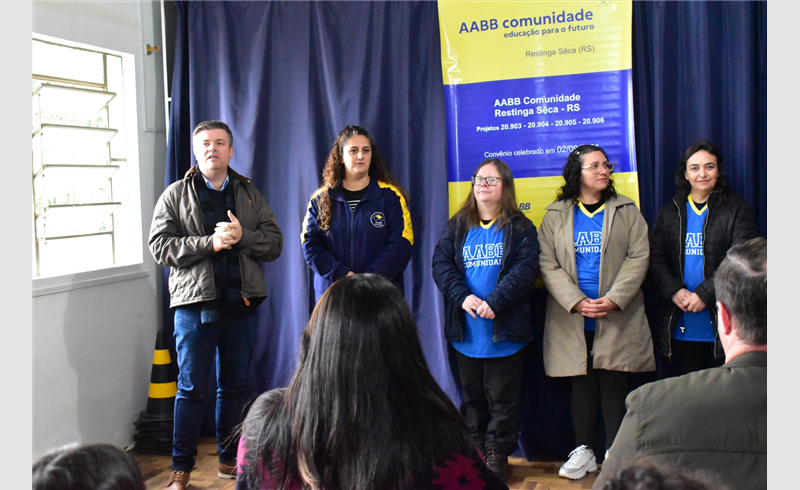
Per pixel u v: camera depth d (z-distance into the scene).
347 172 2.87
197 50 3.45
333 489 0.91
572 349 2.74
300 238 3.33
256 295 2.79
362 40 3.22
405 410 0.93
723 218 2.67
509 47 3.04
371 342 0.94
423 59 3.19
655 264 2.79
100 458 0.59
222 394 2.84
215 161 2.68
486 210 2.84
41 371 2.77
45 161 2.96
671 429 0.92
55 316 2.85
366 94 3.22
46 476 0.57
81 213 3.14
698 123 2.88
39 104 2.93
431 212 3.18
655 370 2.80
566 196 2.85
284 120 3.36
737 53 2.80
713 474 0.77
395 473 0.90
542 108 3.02
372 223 2.82
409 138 3.18
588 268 2.77
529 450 3.03
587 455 2.80
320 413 0.92
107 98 3.24
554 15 2.98
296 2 3.31
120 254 3.39
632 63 2.94
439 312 3.13
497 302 2.66
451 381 3.09
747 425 0.90
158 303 3.53
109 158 3.31
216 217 2.74
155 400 3.26
